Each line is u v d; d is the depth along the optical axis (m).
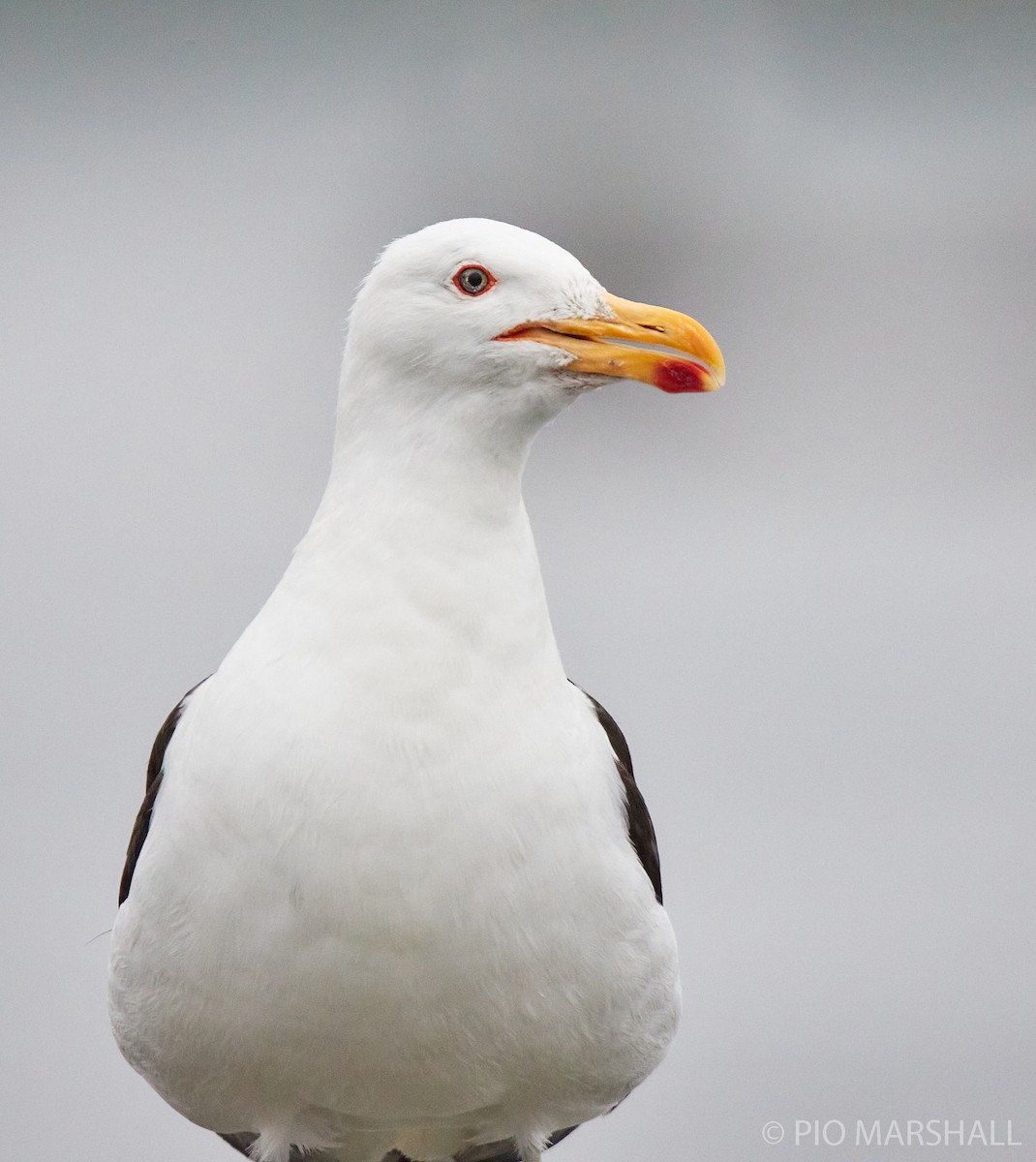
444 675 10.11
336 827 9.96
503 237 10.55
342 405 10.67
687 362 10.64
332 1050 10.51
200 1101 11.40
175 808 10.34
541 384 10.59
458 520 10.33
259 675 10.23
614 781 10.91
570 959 10.45
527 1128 11.70
